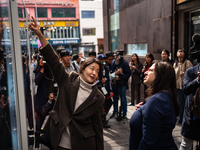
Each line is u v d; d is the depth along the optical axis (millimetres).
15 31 1276
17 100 1261
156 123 1418
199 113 2250
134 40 7488
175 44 5281
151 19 6246
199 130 2396
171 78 1591
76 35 31312
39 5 28906
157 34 5938
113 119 5066
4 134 929
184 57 4379
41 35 1869
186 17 5148
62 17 30250
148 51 6539
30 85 2010
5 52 1015
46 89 2984
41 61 2924
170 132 1507
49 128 1910
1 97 905
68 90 1832
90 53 4785
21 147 1317
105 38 10492
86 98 1824
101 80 4148
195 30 4871
